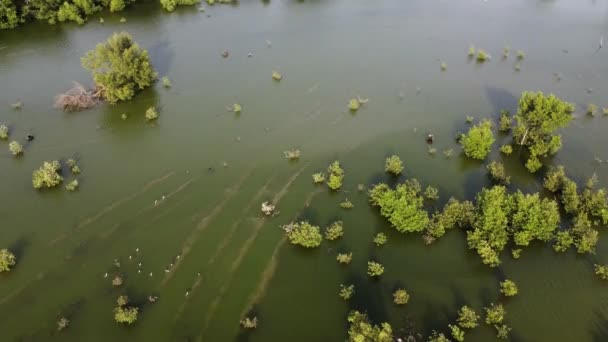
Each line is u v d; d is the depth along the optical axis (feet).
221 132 265.34
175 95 295.69
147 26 375.25
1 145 253.03
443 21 401.08
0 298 179.73
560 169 230.68
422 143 260.21
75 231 205.36
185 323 172.04
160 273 188.44
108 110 282.36
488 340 169.68
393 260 196.65
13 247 198.18
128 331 169.37
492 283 189.26
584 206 214.90
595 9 431.43
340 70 326.44
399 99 297.53
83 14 387.14
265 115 279.90
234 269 190.70
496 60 343.05
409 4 432.25
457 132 268.82
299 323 173.27
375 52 350.23
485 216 199.52
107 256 194.80
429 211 217.36
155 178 233.35
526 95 248.11
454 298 183.11
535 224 197.67
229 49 346.95
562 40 374.02
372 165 243.60
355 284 186.70
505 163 248.73
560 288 188.14
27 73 313.12
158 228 206.80
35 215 212.84
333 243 202.08
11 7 362.74
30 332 169.27
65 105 278.26
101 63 280.51
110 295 180.45
